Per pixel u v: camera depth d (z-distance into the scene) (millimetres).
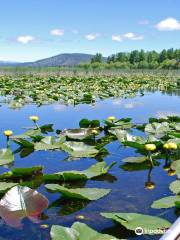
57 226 963
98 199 1321
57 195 1348
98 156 1938
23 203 1168
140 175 1619
